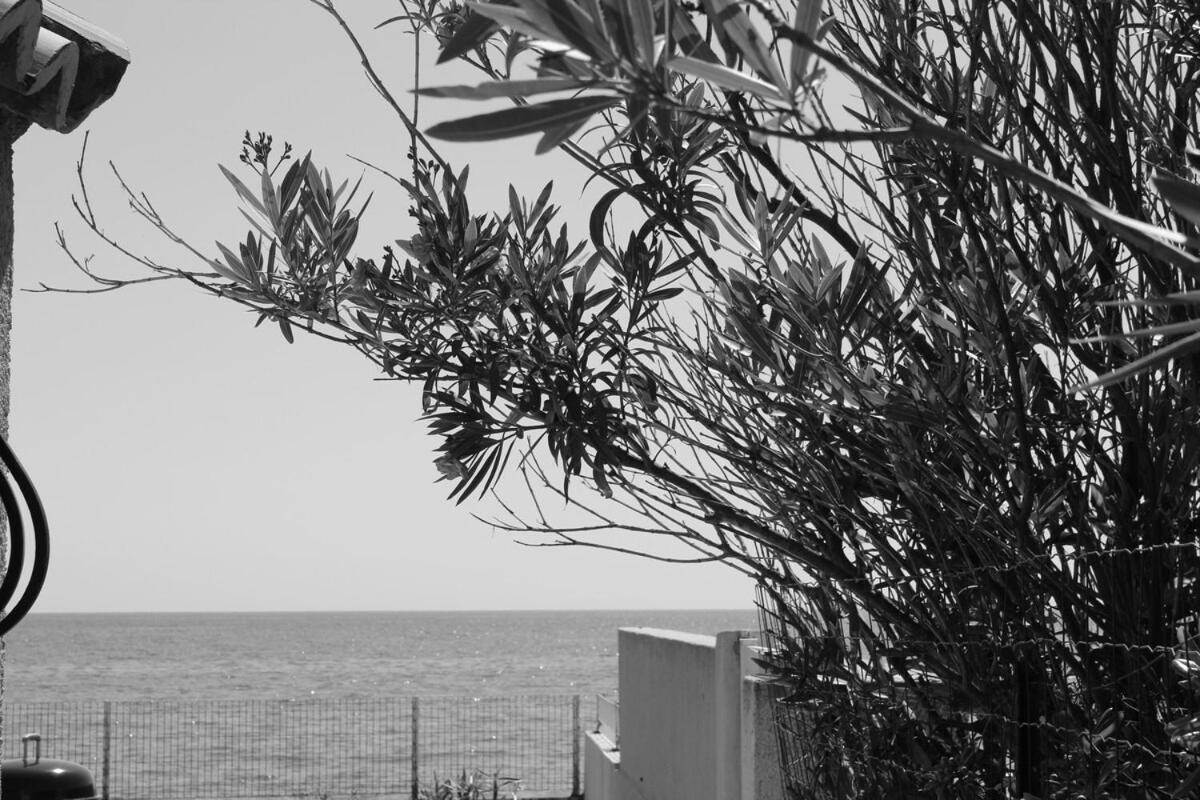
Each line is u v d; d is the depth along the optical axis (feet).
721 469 12.03
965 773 10.87
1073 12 10.17
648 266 11.62
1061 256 10.48
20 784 29.84
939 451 10.94
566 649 506.07
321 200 11.74
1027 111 10.30
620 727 37.11
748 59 5.13
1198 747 8.42
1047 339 10.25
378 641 598.75
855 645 12.27
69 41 12.52
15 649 498.69
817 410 10.88
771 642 16.56
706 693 26.63
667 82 5.22
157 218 12.03
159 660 411.13
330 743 114.73
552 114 5.11
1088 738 9.20
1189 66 10.27
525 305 11.71
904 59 10.73
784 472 11.44
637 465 11.78
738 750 20.62
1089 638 9.95
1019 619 10.08
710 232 11.46
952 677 11.11
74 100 13.79
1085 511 10.16
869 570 11.53
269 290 11.97
